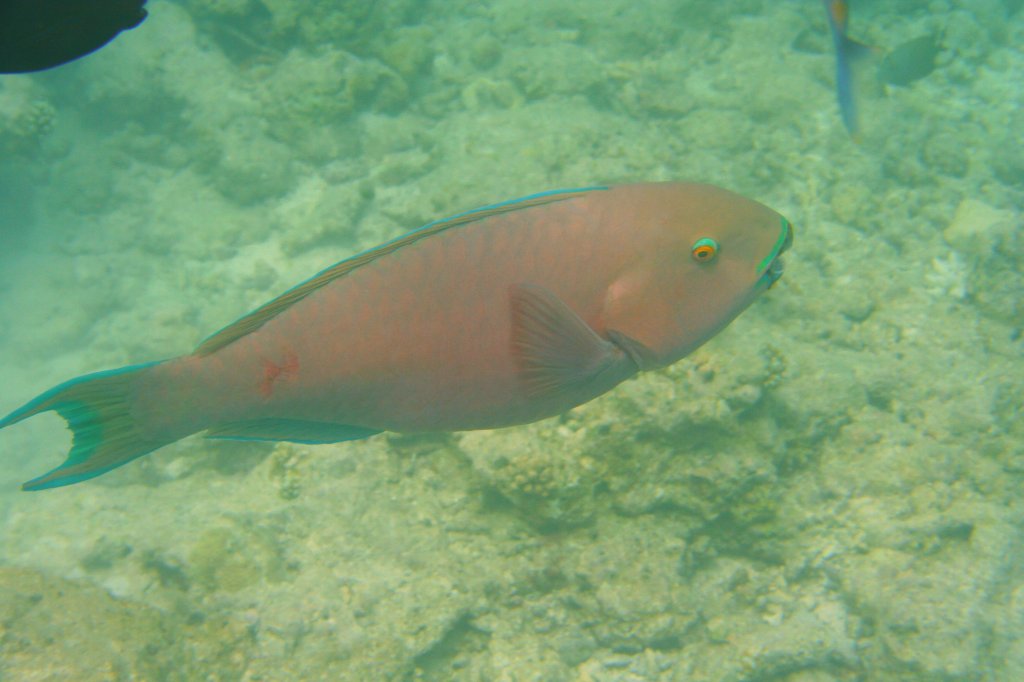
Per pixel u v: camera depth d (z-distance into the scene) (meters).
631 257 1.65
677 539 5.50
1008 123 11.36
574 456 5.18
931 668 5.32
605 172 9.15
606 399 5.25
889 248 8.75
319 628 5.13
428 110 11.75
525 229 1.61
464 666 5.45
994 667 5.29
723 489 5.44
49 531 6.08
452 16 13.96
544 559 5.50
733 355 5.53
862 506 5.96
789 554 5.89
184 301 10.76
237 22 12.07
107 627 4.42
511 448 5.23
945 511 5.86
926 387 6.77
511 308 1.55
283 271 10.42
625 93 11.41
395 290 1.57
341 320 1.57
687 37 12.92
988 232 7.91
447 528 5.75
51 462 10.29
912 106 10.98
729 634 5.60
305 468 6.12
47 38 0.72
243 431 1.72
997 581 5.56
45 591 4.47
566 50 11.78
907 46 10.35
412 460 6.06
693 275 1.68
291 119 11.28
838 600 5.80
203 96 11.88
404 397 1.65
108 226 11.85
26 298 11.51
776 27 12.63
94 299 11.27
